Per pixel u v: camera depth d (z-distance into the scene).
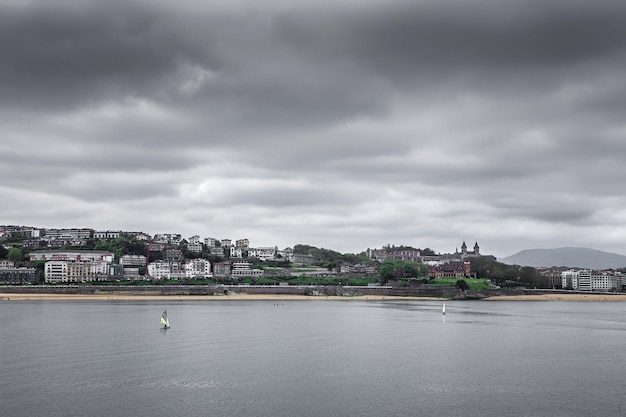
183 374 133.25
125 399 112.44
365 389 122.56
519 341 196.00
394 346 179.38
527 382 130.62
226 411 106.19
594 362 155.88
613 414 106.81
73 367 139.12
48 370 135.62
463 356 163.00
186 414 104.19
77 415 103.00
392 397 116.69
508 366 149.00
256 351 165.62
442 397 117.19
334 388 123.06
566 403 113.69
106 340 183.38
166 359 150.62
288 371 138.50
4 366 139.62
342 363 149.25
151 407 107.75
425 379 132.38
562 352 172.62
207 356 156.12
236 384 125.00
